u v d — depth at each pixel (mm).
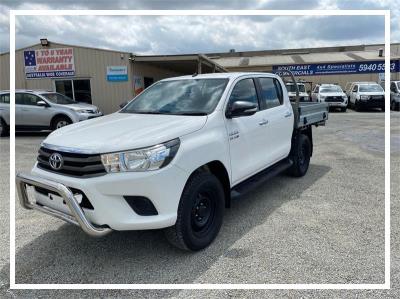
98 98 17422
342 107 21125
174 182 3082
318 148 8734
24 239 3770
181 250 3488
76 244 3650
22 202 3438
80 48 17156
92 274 3105
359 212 4395
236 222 4133
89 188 2898
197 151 3307
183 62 17484
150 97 4539
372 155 7805
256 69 33406
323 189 5340
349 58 35031
